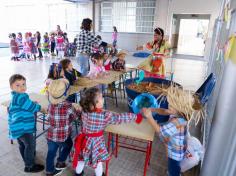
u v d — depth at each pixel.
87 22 3.48
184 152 1.64
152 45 3.63
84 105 1.57
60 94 1.71
